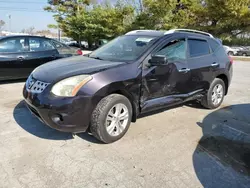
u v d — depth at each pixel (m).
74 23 29.83
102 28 28.12
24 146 2.82
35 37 6.07
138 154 2.76
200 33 4.40
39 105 2.65
